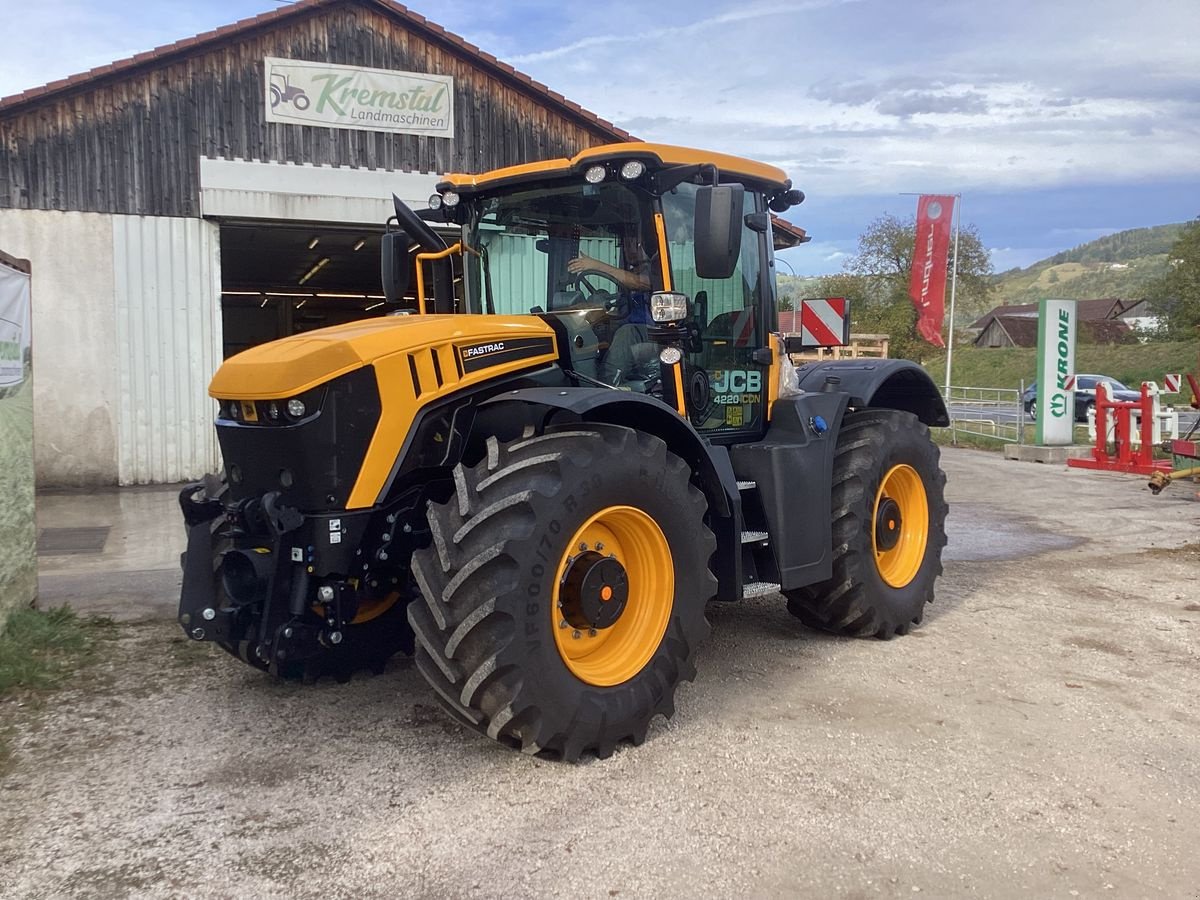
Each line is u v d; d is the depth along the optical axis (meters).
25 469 5.29
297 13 12.11
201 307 12.10
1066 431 15.20
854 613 5.02
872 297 46.84
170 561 7.36
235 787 3.35
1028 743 3.77
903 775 3.47
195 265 12.04
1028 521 9.27
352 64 12.47
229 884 2.73
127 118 11.62
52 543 8.12
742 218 4.22
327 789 3.34
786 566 4.57
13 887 2.71
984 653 4.97
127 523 9.18
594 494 3.53
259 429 3.61
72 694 4.27
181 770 3.49
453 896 2.68
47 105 11.32
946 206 22.92
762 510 4.59
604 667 3.70
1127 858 2.92
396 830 3.05
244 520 3.76
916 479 5.51
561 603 3.57
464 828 3.06
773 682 4.50
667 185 4.20
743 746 3.72
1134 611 5.84
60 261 11.51
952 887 2.76
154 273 11.88
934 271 23.16
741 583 4.34
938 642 5.18
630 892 2.71
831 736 3.83
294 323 28.28
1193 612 5.82
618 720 3.58
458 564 3.33
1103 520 9.31
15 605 5.08
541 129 13.53
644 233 4.31
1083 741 3.79
